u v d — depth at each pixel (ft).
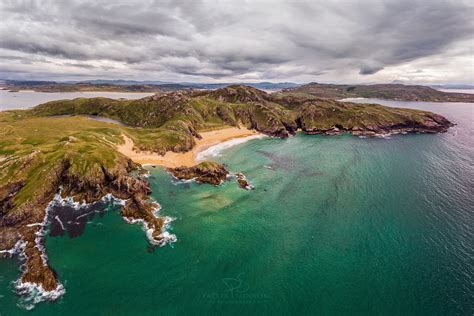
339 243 197.67
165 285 160.15
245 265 176.45
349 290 156.56
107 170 270.26
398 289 156.56
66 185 256.93
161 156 372.99
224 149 428.97
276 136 539.70
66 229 209.46
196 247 192.95
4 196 233.55
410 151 429.79
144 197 254.06
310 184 297.74
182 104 583.58
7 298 149.38
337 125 597.52
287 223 223.10
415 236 203.51
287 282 162.50
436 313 141.59
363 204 252.62
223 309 144.77
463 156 400.67
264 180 307.17
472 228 212.02
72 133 368.68
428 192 275.59
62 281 161.58
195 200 257.96
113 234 204.95
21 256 179.93
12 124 428.15
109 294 153.58
